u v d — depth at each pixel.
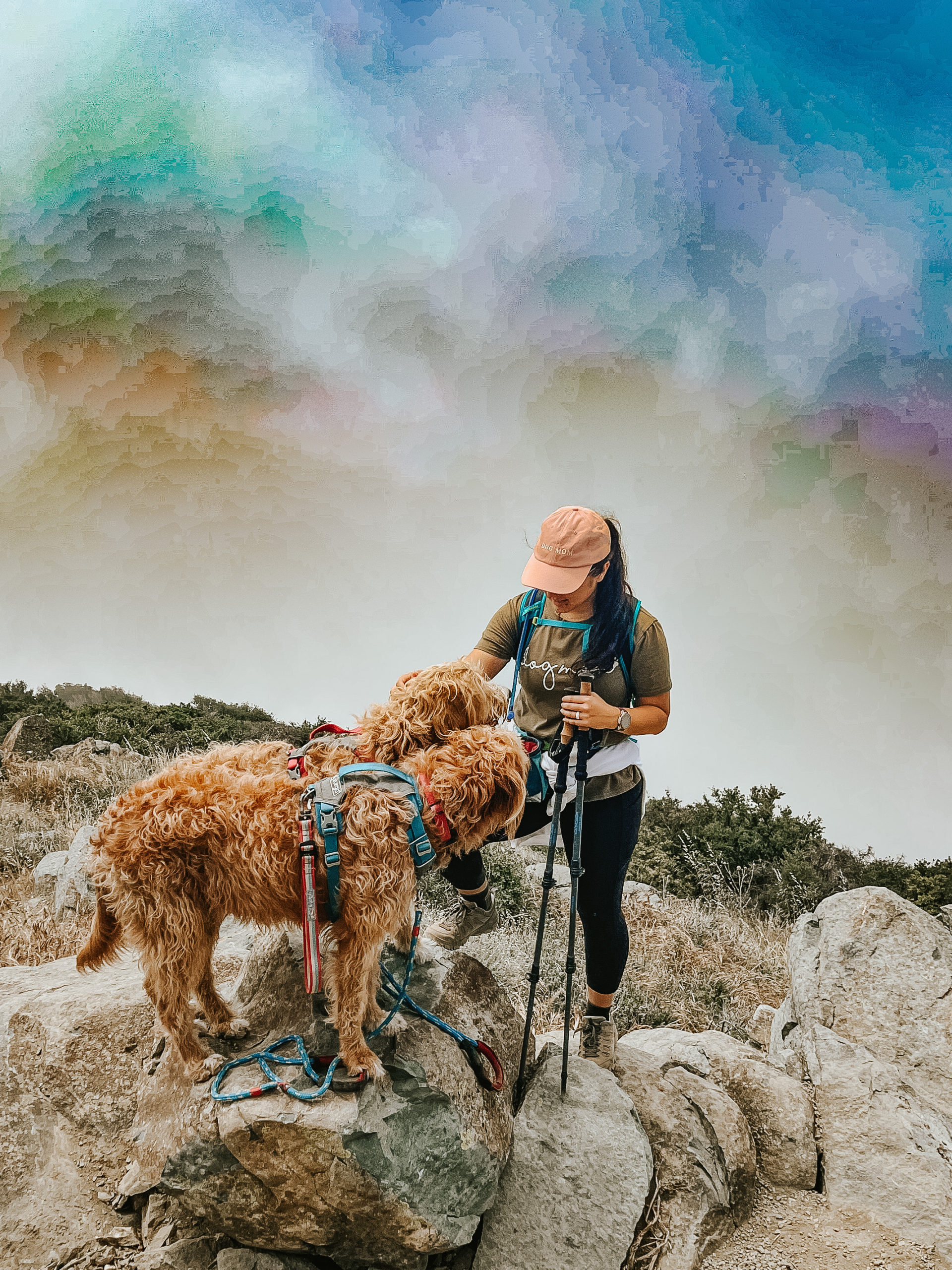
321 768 2.65
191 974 2.61
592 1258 2.93
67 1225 2.77
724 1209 3.33
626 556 3.28
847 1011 4.27
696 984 7.08
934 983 4.29
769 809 10.52
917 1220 3.34
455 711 2.73
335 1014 2.59
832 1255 3.20
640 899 9.07
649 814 10.95
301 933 3.09
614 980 3.57
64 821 9.19
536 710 3.38
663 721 3.28
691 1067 3.83
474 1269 2.86
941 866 9.95
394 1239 2.63
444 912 3.73
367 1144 2.52
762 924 8.82
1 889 7.16
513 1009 3.49
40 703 15.28
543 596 3.37
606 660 3.18
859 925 4.55
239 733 14.64
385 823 2.47
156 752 12.95
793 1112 3.75
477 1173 2.75
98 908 2.71
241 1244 2.76
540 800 3.32
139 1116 2.88
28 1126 3.00
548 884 3.30
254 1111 2.53
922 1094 3.94
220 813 2.50
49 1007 3.35
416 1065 2.78
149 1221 2.80
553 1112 3.30
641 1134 3.32
